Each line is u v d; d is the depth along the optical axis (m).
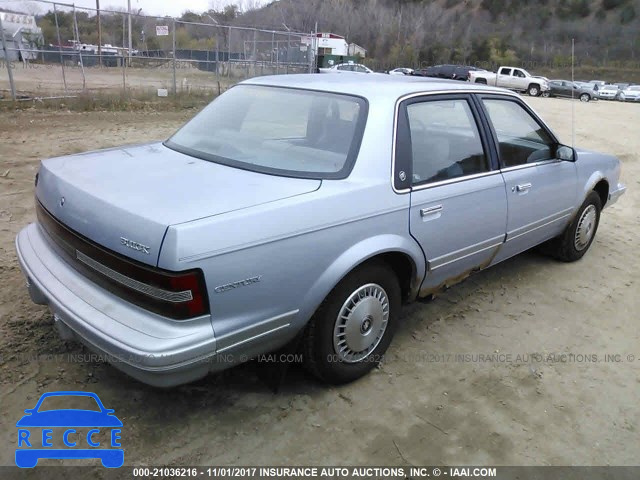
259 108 3.46
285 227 2.54
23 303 3.74
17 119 11.49
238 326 2.46
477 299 4.37
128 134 10.69
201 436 2.69
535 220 4.28
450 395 3.12
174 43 17.20
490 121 3.82
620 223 6.78
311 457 2.61
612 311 4.30
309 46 22.52
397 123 3.12
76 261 2.65
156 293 2.27
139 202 2.46
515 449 2.75
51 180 2.92
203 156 3.19
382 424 2.85
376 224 2.92
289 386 3.11
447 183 3.37
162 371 2.26
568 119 19.11
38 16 21.05
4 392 2.87
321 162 2.96
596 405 3.13
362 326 3.04
